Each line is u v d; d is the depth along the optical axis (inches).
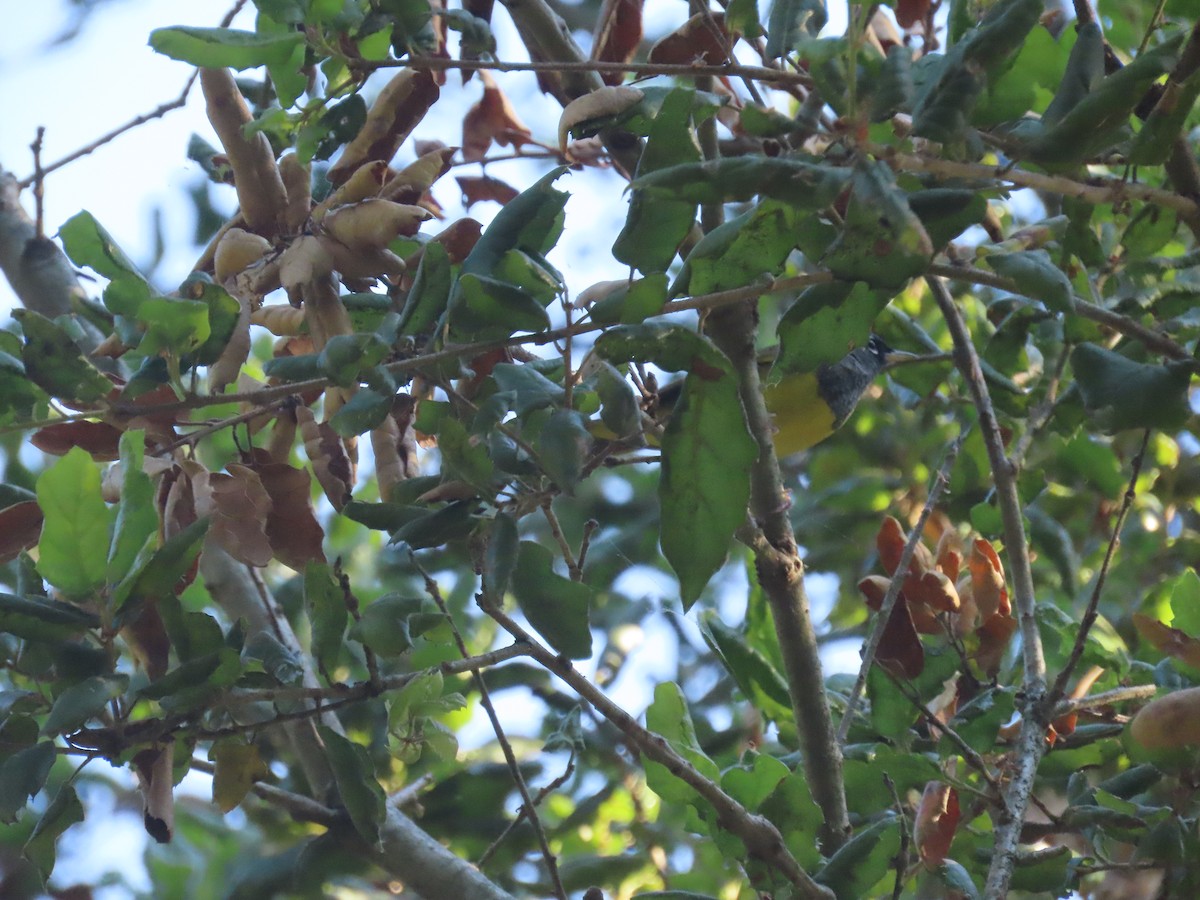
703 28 81.5
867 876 79.0
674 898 79.7
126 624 78.5
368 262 79.2
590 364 78.5
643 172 76.9
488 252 78.2
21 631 77.9
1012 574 81.7
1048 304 78.2
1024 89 77.7
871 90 76.2
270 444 80.7
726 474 77.0
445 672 78.5
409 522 79.1
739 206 82.4
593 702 78.6
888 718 81.9
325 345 78.7
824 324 77.7
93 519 77.8
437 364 78.8
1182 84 77.7
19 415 78.0
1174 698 78.7
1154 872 83.1
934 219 76.7
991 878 78.1
